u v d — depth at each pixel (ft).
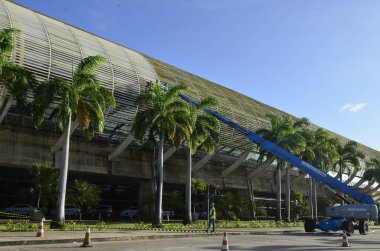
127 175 138.82
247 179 191.72
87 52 122.52
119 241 67.31
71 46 119.34
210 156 162.09
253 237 86.02
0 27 103.91
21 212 123.65
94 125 90.89
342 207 109.50
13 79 77.71
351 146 212.02
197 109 120.78
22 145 114.73
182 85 110.32
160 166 107.86
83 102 89.76
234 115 172.76
